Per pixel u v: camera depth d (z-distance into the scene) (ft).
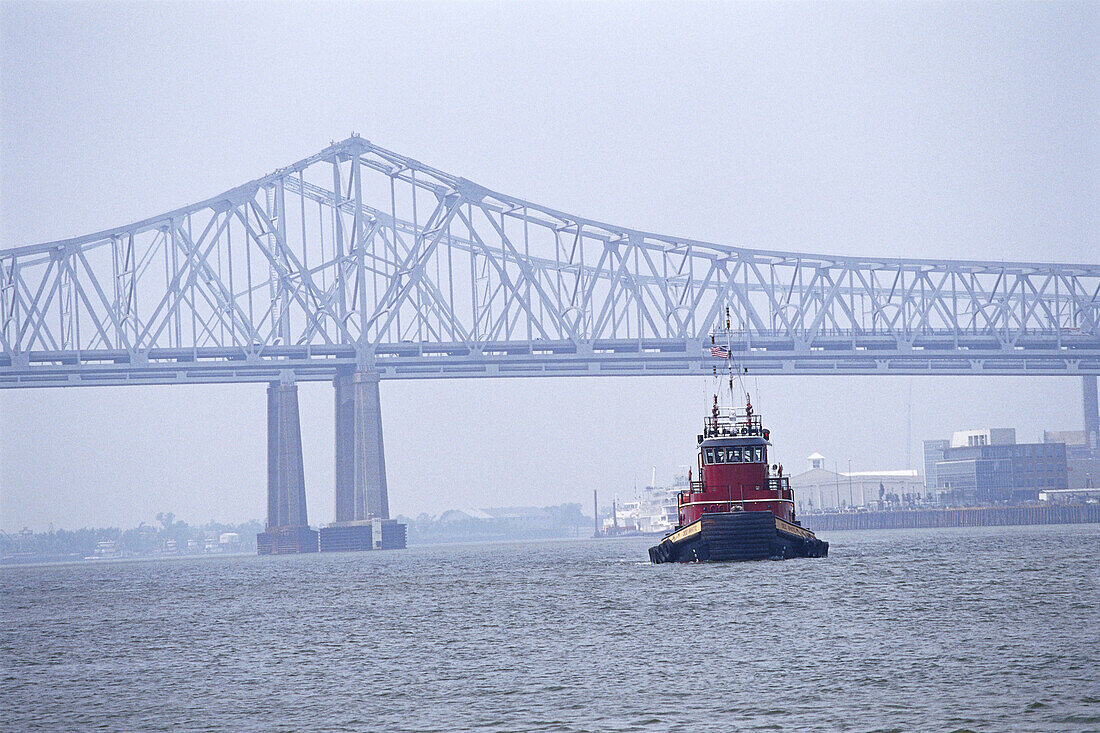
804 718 513.04
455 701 576.20
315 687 629.10
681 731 501.56
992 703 521.65
